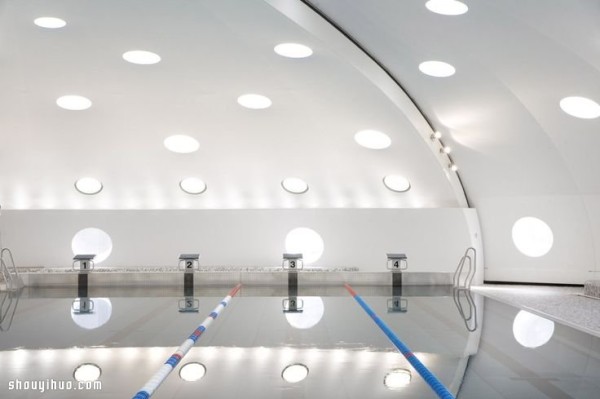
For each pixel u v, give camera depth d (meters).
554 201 18.00
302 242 21.02
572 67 12.23
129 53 14.12
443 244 19.38
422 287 17.91
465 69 13.52
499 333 9.99
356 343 9.09
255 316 11.88
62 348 8.63
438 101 15.74
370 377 6.95
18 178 19.56
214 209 19.86
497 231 19.30
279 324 10.88
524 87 13.71
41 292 16.31
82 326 10.59
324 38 12.80
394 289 17.27
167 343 9.01
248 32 12.73
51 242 19.64
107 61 14.50
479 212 19.58
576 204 17.70
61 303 13.90
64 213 19.67
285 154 18.80
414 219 19.48
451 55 12.95
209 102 16.61
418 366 7.54
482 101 14.91
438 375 7.07
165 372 7.11
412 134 17.22
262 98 16.59
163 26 12.72
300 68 14.48
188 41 13.42
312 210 19.75
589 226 17.75
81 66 14.77
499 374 7.14
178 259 19.67
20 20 12.47
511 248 19.16
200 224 19.77
